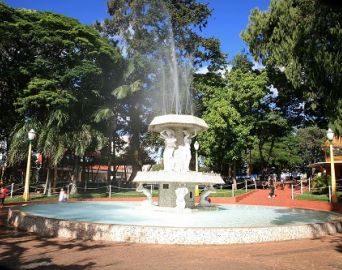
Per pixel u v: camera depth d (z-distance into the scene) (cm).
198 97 3497
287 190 3056
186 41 3538
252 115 3369
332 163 1975
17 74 2955
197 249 789
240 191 2916
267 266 650
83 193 3159
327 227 1020
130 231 859
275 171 5466
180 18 3425
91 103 3148
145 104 3522
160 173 1404
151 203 1538
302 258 716
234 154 3219
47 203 1983
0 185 2591
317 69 2077
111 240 867
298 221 1163
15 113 3192
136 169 3606
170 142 1487
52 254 722
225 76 3606
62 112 2758
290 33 2336
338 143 3744
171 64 3441
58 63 2997
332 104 2033
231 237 855
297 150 5525
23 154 2822
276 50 2522
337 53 1980
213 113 3097
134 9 3488
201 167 4031
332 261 692
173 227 853
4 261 663
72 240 873
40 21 2944
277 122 3634
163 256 716
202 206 1560
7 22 2802
